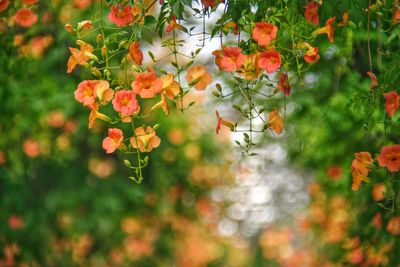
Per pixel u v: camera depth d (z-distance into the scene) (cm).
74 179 927
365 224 604
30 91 773
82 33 693
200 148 1077
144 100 898
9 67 604
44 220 897
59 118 822
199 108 1052
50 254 905
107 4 365
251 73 350
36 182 916
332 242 810
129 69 609
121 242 977
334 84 736
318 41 669
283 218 1345
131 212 970
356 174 371
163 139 990
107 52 355
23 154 855
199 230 1191
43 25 700
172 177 1043
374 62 573
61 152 895
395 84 380
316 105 749
